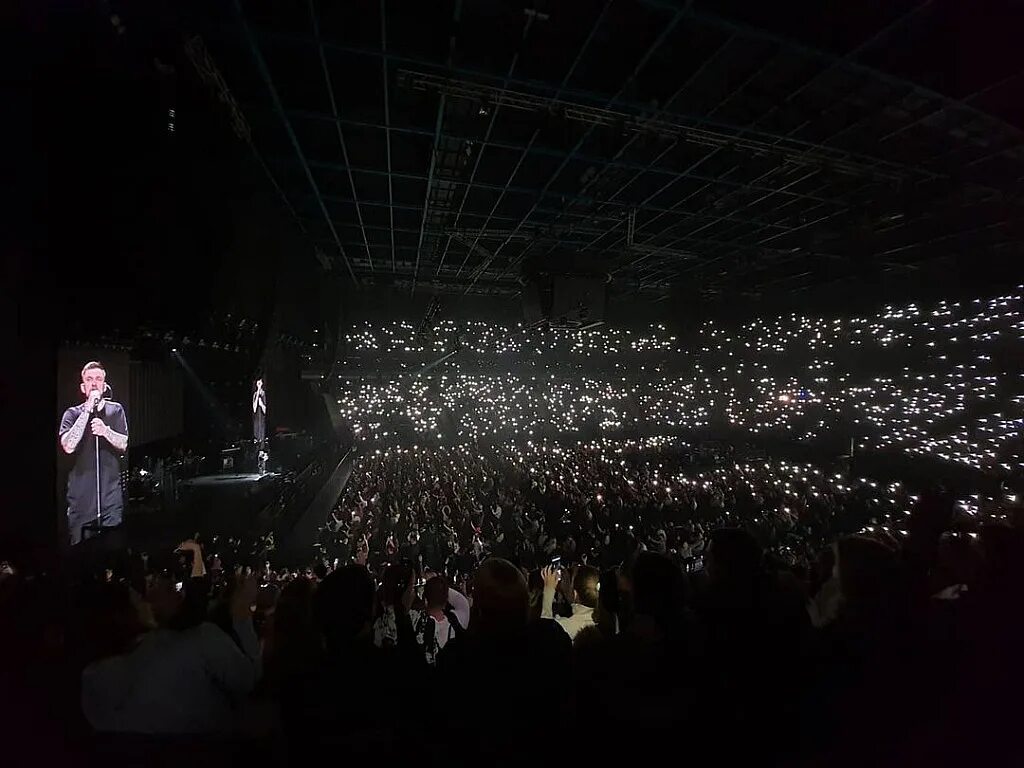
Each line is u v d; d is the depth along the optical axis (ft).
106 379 35.58
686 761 7.58
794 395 80.74
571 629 15.39
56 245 26.22
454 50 30.30
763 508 52.80
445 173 48.06
